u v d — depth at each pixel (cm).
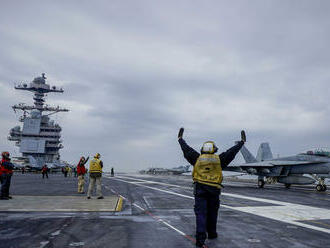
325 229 559
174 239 457
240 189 1897
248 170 2600
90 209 770
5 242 432
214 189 415
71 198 1055
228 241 450
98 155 1094
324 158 2084
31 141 6191
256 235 496
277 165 2295
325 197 1388
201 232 398
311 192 1808
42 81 6719
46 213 710
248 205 952
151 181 2784
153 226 566
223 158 429
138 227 554
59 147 6525
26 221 604
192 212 760
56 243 428
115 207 809
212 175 419
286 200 1155
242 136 444
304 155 2266
